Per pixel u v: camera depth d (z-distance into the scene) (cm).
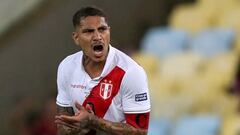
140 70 1414
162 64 3578
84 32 1388
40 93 3731
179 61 3522
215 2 3928
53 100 3406
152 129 3128
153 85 3409
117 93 1409
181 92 3334
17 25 3731
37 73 3750
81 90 1431
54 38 3772
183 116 3166
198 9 3959
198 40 3678
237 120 2997
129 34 4016
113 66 1409
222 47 3594
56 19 3781
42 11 3772
